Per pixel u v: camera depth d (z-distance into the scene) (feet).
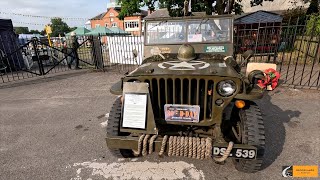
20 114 17.11
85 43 39.32
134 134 8.09
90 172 9.41
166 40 11.19
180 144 7.12
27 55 38.96
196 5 35.68
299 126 12.63
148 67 8.49
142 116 7.54
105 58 47.60
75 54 35.83
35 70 37.81
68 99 20.36
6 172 9.75
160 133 8.61
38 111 17.56
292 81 21.08
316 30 30.30
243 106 7.40
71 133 13.26
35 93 23.13
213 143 7.01
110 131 8.46
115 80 27.35
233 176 8.70
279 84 20.92
